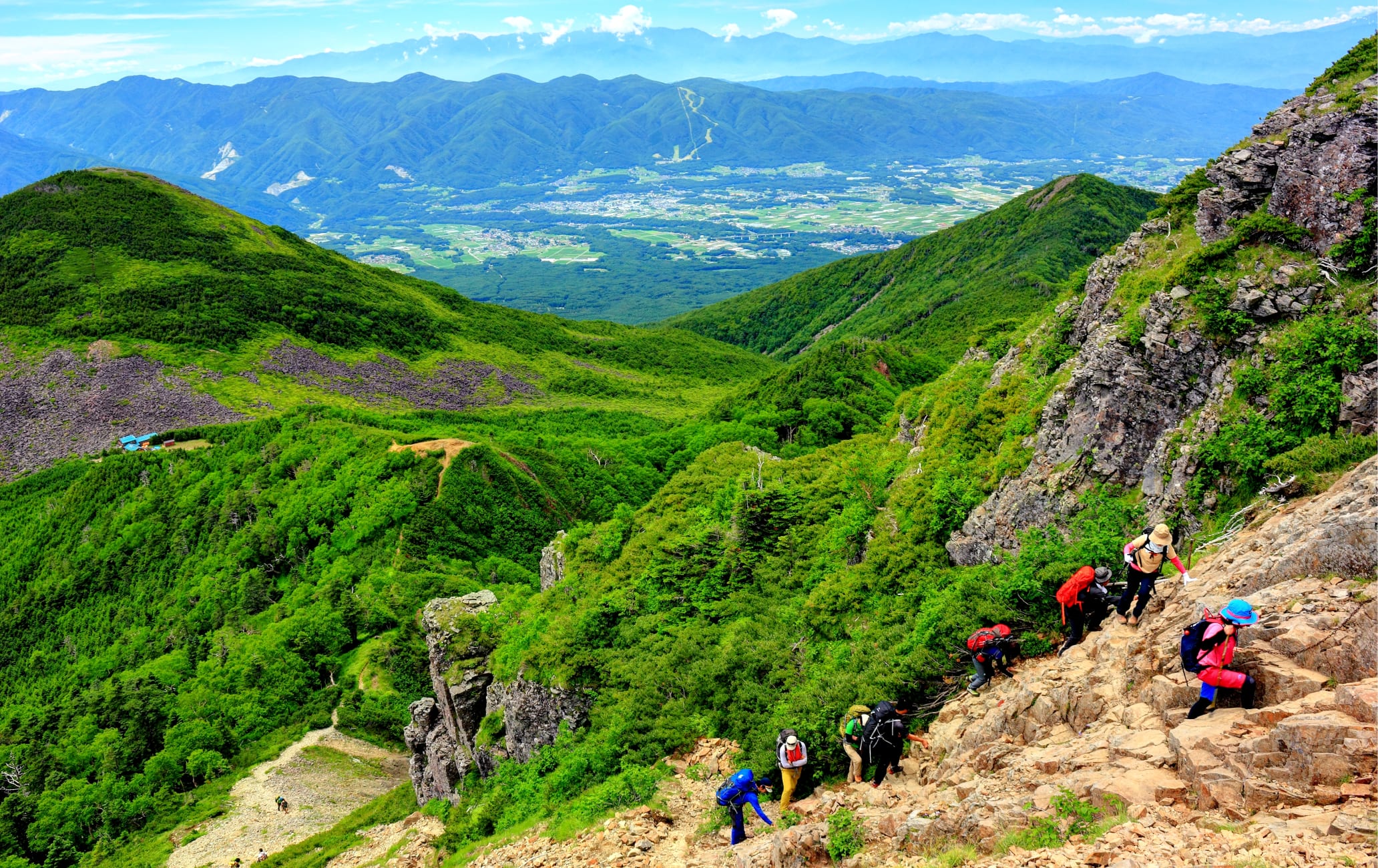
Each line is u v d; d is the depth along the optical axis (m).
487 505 104.56
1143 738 11.67
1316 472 17.28
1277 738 9.65
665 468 122.06
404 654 82.44
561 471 117.44
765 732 21.72
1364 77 23.89
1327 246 21.36
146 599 111.88
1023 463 27.38
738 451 68.12
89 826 68.56
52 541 127.88
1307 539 12.76
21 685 106.88
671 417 178.50
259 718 78.25
